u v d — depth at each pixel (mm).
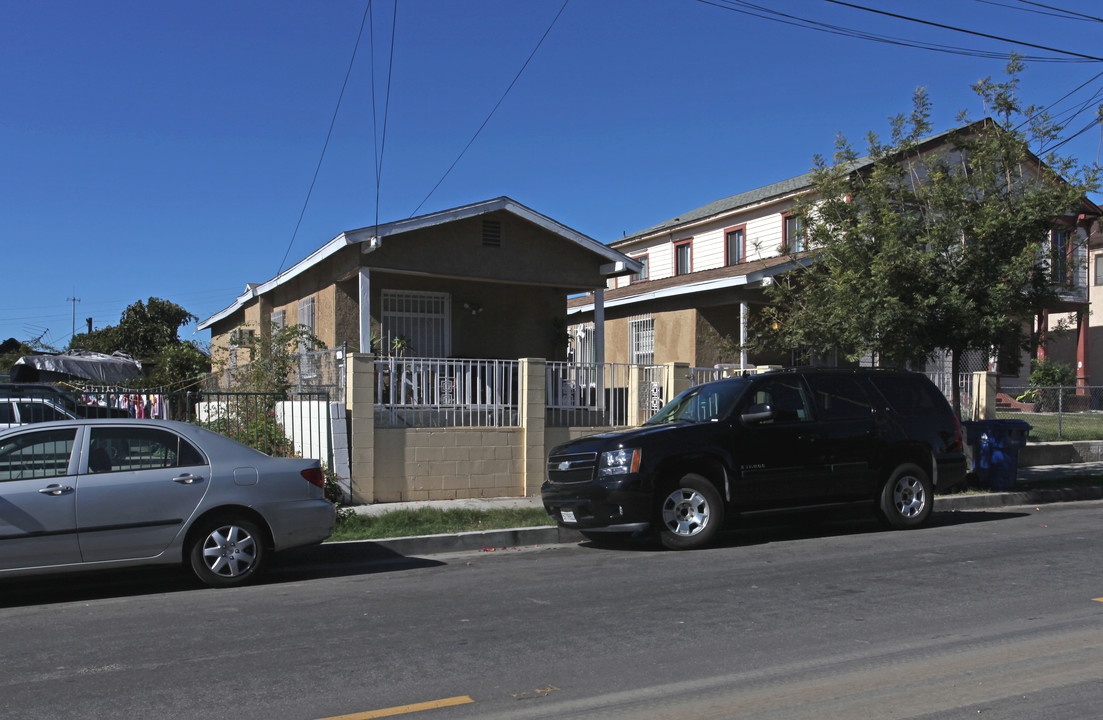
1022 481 14469
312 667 5480
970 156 13594
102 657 5797
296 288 18531
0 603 7727
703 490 9664
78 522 7375
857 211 13688
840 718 4523
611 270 16625
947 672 5199
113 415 11938
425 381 12797
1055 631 6023
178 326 38344
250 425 12633
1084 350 27688
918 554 9023
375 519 10773
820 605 6863
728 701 4777
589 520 9609
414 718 4598
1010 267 12297
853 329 13055
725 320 20484
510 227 15961
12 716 4695
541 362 13383
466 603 7227
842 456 10391
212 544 7930
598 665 5430
